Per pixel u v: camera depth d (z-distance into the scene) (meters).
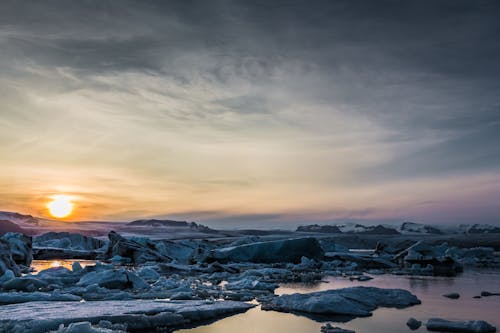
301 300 10.29
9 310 8.78
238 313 9.49
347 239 80.75
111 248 37.50
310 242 30.80
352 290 11.46
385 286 15.62
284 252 30.55
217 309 9.24
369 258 29.62
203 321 8.61
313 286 15.76
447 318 8.90
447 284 16.36
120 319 7.95
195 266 26.39
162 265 24.92
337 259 31.05
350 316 9.09
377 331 7.64
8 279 14.65
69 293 12.24
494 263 31.95
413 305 10.60
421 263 27.84
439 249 36.78
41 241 51.28
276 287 15.07
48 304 9.86
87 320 7.79
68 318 7.68
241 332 7.60
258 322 8.50
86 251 43.03
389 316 9.09
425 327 7.96
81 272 17.50
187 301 10.64
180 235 103.75
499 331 7.54
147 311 8.72
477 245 58.16
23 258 26.89
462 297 12.25
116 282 14.02
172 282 14.73
